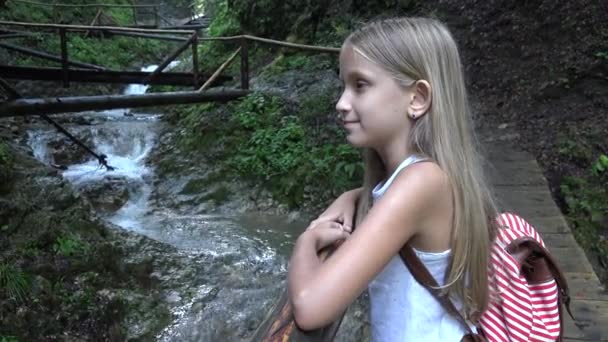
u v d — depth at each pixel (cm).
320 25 900
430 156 85
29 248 392
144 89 1148
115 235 461
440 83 85
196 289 412
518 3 688
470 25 729
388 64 84
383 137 87
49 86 1009
